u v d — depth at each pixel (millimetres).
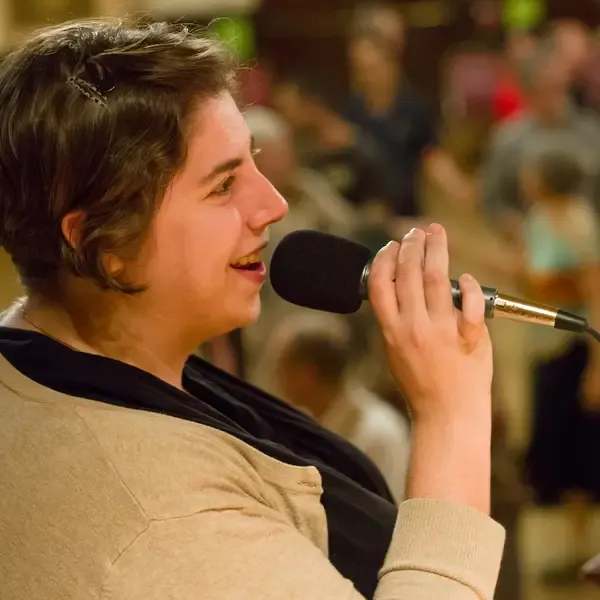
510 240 8555
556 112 8688
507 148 8773
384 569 2023
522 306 2246
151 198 2076
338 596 1905
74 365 2127
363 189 8695
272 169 7195
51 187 2070
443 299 2160
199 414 2146
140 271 2143
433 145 9820
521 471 7320
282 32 12523
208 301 2199
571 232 7145
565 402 7219
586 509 7258
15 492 1943
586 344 7152
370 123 9766
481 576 1989
